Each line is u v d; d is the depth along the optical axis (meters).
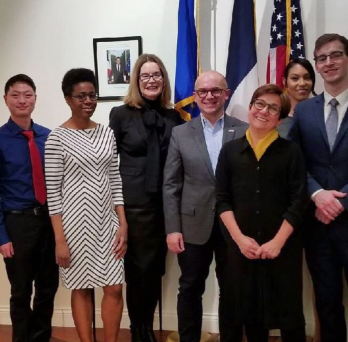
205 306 2.71
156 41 2.63
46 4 2.71
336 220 1.95
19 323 2.27
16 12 2.73
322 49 1.88
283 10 2.37
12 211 2.20
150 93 2.27
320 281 2.04
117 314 2.17
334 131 1.91
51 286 2.38
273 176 1.77
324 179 1.93
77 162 1.98
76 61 2.72
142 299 2.41
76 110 2.03
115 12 2.65
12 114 2.23
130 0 2.63
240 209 1.81
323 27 2.50
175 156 2.16
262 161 1.78
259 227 1.78
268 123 1.76
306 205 1.78
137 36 2.64
